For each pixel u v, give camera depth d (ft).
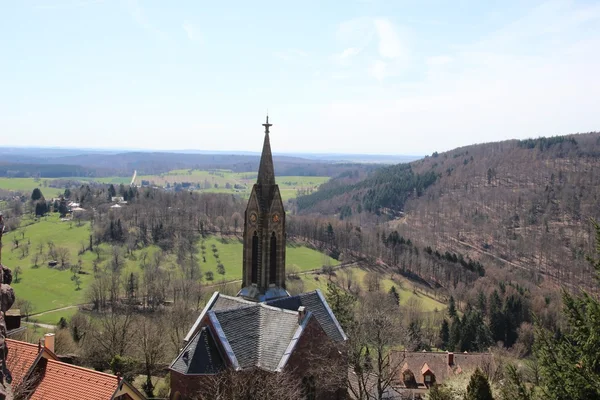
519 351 410.11
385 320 208.74
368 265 639.35
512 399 99.09
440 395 180.24
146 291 492.54
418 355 319.06
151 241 640.58
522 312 474.49
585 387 85.76
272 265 188.85
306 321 157.07
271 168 186.80
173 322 328.49
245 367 151.02
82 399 130.11
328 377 159.22
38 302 473.67
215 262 590.96
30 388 131.13
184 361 150.61
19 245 634.43
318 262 605.73
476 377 137.80
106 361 264.52
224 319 159.74
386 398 189.06
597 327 87.56
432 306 522.88
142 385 241.96
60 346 276.41
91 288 477.77
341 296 314.55
